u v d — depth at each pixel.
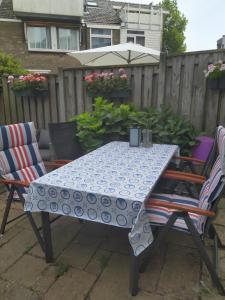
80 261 1.86
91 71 3.74
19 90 4.09
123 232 2.24
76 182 1.59
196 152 2.88
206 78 2.97
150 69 3.35
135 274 1.49
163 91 3.30
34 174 2.38
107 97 3.62
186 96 3.16
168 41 20.27
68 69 3.86
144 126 3.04
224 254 1.92
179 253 1.94
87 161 2.09
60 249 2.00
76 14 9.79
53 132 2.72
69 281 1.66
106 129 3.21
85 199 1.46
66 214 1.55
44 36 10.02
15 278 1.69
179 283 1.64
